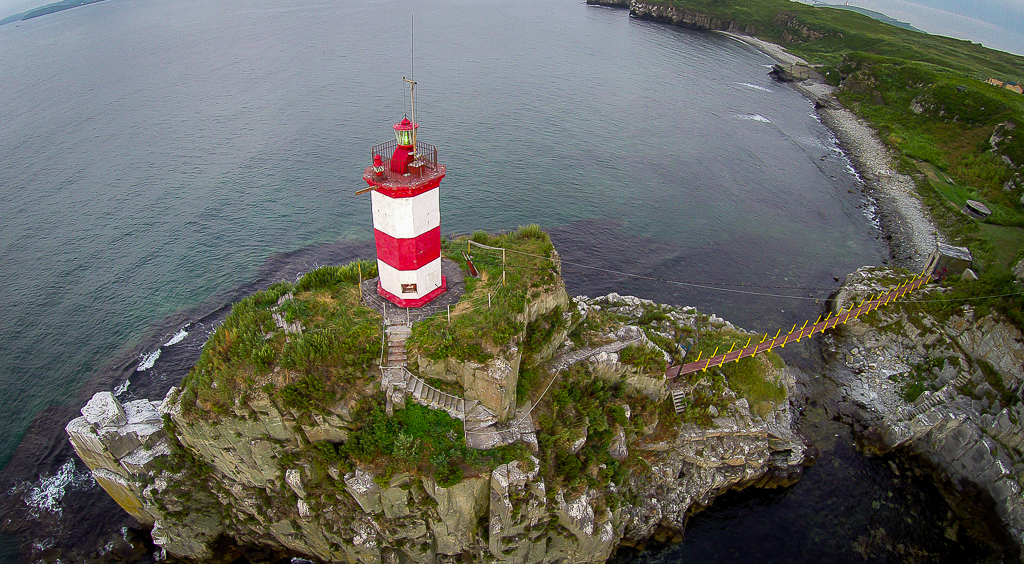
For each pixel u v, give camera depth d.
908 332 52.62
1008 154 88.31
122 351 48.66
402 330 33.03
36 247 61.62
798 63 149.38
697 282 61.91
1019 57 166.38
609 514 32.66
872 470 42.81
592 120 101.88
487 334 31.52
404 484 29.67
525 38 163.25
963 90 106.44
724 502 40.06
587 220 70.62
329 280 37.88
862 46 156.75
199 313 52.88
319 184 75.19
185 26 189.12
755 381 44.81
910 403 47.28
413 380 31.55
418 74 121.56
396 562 31.55
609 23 193.62
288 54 139.88
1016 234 69.06
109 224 65.81
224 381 31.12
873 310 55.19
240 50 146.50
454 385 32.03
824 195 84.50
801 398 48.50
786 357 52.47
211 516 34.47
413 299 34.72
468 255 39.34
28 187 73.81
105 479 34.06
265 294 37.50
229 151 84.00
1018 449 39.81
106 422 33.59
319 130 91.12
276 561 35.62
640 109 110.69
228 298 54.75
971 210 75.12
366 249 62.62
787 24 179.88
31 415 43.19
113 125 94.62
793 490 41.00
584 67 135.25
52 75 129.75
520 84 117.81
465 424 30.84
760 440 40.59
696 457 38.88
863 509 40.12
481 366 30.34
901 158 94.50
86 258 59.97
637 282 60.94
